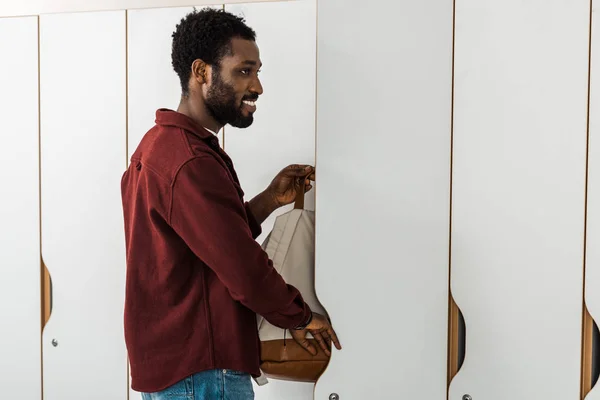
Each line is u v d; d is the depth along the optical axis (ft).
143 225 4.90
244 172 6.76
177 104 6.75
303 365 5.49
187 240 4.70
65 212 7.01
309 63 6.51
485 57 5.16
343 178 5.40
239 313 4.91
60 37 6.95
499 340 5.25
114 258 6.90
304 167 6.03
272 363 5.49
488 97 5.17
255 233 5.82
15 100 7.08
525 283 5.18
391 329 5.40
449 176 5.27
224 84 5.39
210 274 4.93
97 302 6.96
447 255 5.30
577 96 5.03
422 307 5.35
